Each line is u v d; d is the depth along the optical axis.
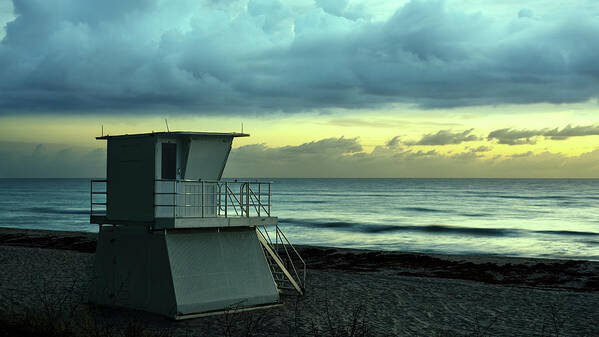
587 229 57.88
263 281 16.38
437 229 57.47
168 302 14.45
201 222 14.78
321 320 15.36
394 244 45.81
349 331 14.06
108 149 16.25
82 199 123.25
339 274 25.12
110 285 16.17
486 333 14.77
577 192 162.00
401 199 123.38
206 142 15.55
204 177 15.78
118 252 16.08
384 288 21.38
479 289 21.52
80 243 38.47
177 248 14.78
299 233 53.59
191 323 14.07
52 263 26.30
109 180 16.20
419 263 30.62
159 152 14.95
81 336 11.48
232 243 15.94
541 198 126.19
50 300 17.09
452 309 17.81
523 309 18.00
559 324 15.99
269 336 13.33
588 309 18.09
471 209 90.06
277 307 16.52
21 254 29.48
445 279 24.38
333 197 133.50
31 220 68.88
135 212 15.37
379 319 16.05
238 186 182.38
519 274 27.25
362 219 70.00
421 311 17.38
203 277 15.02
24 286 19.89
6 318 12.67
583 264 31.03
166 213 14.98
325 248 38.03
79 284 20.45
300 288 19.47
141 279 15.34
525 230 56.50
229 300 15.38
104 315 14.85
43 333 11.48
